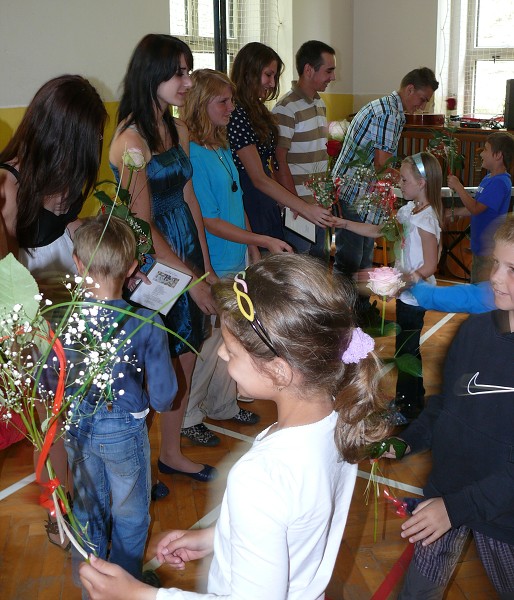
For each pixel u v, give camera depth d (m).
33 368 1.41
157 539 2.56
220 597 1.09
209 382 3.31
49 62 4.55
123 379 1.97
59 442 2.24
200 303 2.72
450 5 7.49
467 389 1.61
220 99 2.93
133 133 2.48
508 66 7.51
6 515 2.70
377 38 7.58
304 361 1.08
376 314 2.37
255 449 1.11
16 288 1.21
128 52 5.04
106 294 1.96
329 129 4.28
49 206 2.25
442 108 7.73
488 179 4.36
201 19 5.99
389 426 1.37
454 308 2.19
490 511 1.54
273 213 3.68
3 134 4.36
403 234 3.35
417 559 1.76
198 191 3.00
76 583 2.16
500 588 1.69
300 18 6.70
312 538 1.11
